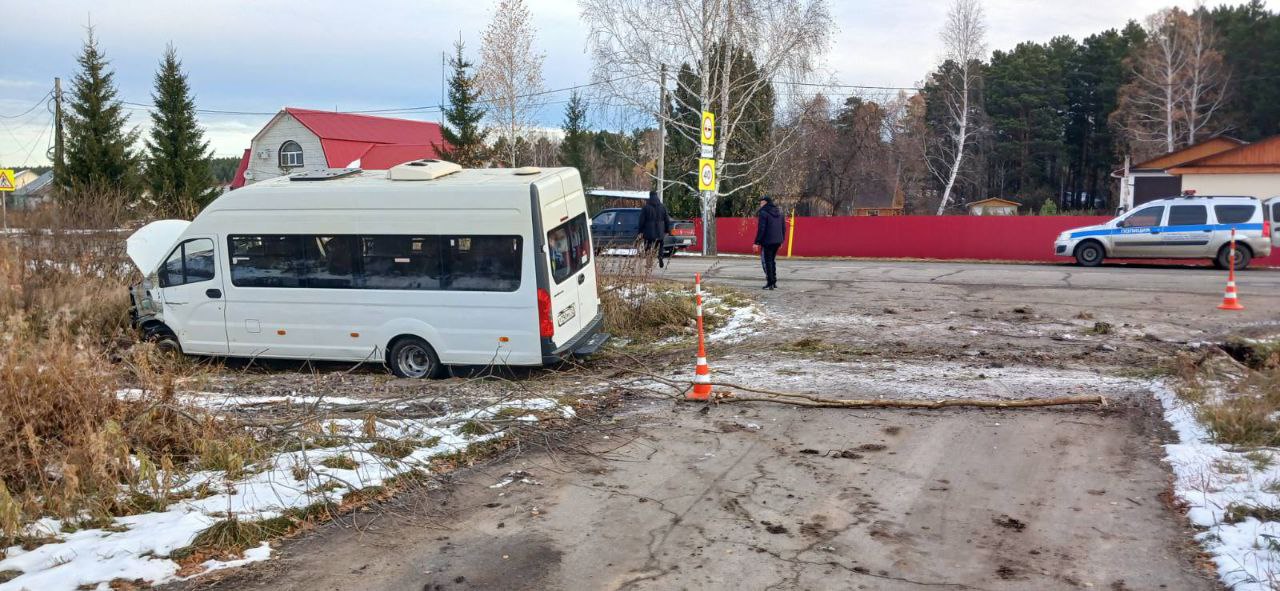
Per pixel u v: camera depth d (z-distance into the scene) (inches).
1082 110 2496.3
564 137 2290.8
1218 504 216.5
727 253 1213.7
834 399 330.3
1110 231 808.9
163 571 188.5
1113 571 186.7
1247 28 2012.8
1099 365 379.6
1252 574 177.9
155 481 227.1
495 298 382.6
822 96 1211.2
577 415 321.1
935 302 559.5
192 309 426.3
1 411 244.8
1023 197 2404.0
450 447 278.1
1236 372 353.7
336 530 215.9
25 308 462.3
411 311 393.1
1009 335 449.1
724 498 235.6
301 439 266.4
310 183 406.3
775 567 191.3
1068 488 237.8
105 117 1561.3
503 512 227.8
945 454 269.1
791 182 1429.6
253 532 208.5
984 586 180.9
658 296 534.3
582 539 209.2
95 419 258.2
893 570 189.2
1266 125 1943.9
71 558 193.6
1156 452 265.1
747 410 325.7
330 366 437.1
